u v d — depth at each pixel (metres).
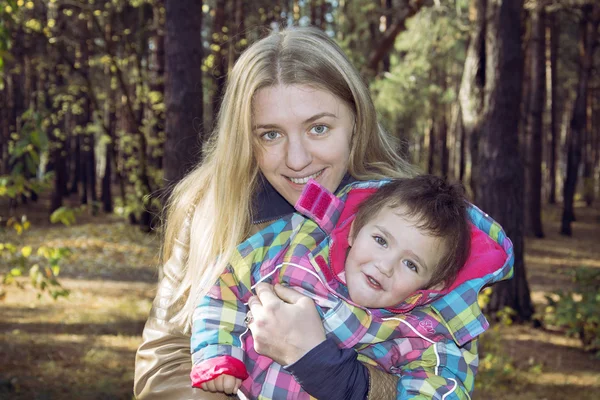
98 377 8.17
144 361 1.85
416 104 18.39
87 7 18.77
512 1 10.92
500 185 11.20
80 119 30.22
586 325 10.40
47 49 23.19
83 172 33.28
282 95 1.86
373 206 2.02
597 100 43.06
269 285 1.92
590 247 24.59
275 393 1.91
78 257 17.41
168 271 1.98
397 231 1.95
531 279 17.77
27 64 27.75
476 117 11.66
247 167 1.96
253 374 1.93
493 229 2.13
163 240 2.20
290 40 1.91
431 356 1.96
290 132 1.90
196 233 1.98
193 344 1.86
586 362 9.72
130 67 23.12
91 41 19.66
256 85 1.87
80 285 14.31
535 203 26.42
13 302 12.43
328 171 1.98
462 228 1.98
